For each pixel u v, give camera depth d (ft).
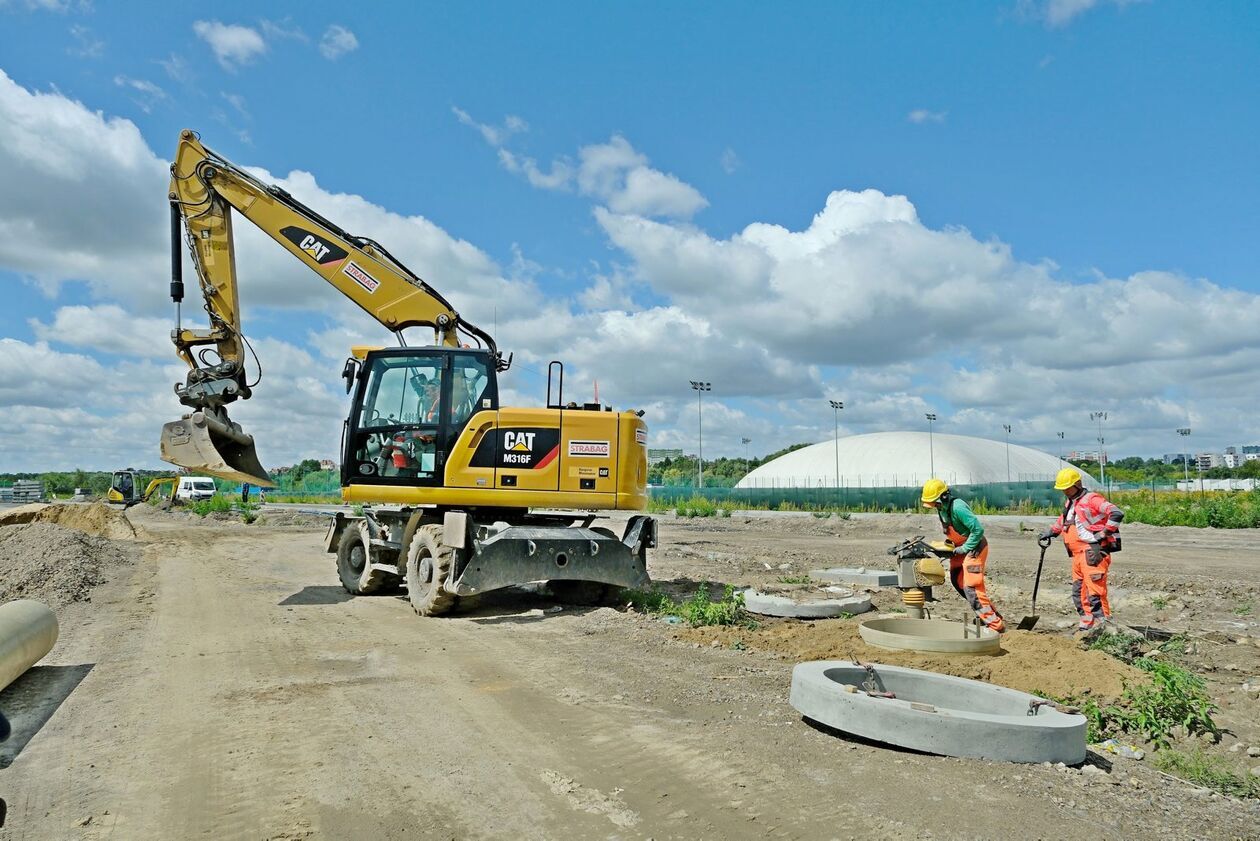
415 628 31.71
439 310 41.50
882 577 44.29
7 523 74.28
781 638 28.55
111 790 15.43
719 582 46.34
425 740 18.16
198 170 43.04
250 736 18.43
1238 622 34.30
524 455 35.86
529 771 16.30
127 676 23.94
